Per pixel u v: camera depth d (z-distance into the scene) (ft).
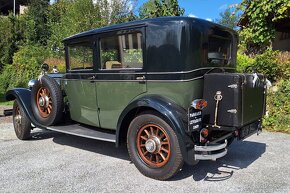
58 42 53.11
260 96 13.32
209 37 12.98
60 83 17.58
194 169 13.66
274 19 26.91
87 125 16.74
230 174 13.08
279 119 20.88
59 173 13.28
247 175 12.95
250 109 12.34
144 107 12.69
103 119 15.07
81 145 17.66
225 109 11.73
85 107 15.88
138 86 13.33
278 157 15.26
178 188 11.69
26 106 17.90
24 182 12.34
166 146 12.30
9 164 14.48
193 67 12.12
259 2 27.61
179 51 12.07
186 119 11.82
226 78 11.69
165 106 11.88
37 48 53.47
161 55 12.49
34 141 18.72
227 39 14.28
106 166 14.12
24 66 46.16
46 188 11.75
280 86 22.38
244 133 12.59
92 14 51.55
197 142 12.00
